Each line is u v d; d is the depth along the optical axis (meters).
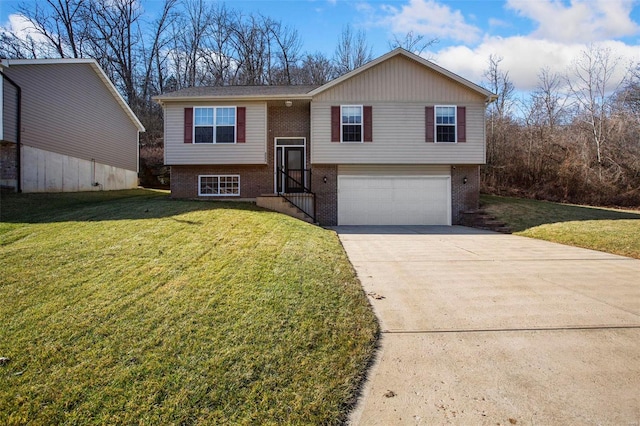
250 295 4.15
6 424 2.19
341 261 6.03
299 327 3.47
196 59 32.91
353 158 13.77
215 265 5.21
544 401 2.49
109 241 6.37
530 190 20.50
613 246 8.14
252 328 3.40
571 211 13.23
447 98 13.88
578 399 2.51
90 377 2.63
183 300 3.97
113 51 29.53
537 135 21.58
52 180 14.81
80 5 28.05
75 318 3.51
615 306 4.33
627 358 3.08
